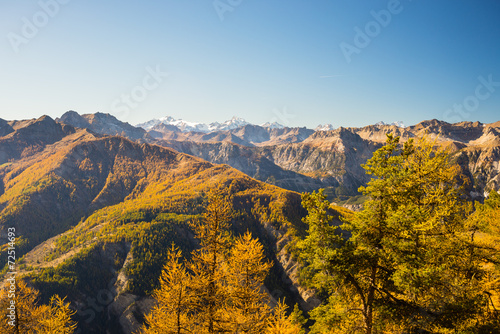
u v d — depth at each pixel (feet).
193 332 69.51
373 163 53.47
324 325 53.06
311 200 53.62
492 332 44.09
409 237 49.34
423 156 62.34
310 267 55.93
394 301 50.26
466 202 61.46
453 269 54.03
